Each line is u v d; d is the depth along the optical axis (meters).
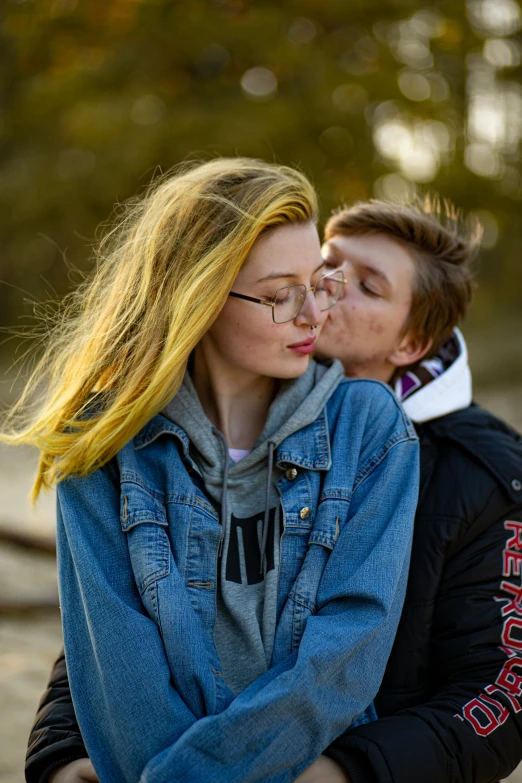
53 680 1.58
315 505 1.44
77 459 1.45
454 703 1.37
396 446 1.46
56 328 1.64
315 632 1.31
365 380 1.56
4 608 3.60
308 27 12.24
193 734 1.24
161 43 11.71
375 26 12.03
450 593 1.47
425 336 1.77
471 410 1.68
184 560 1.39
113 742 1.32
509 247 14.67
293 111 11.04
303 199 1.43
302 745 1.26
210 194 1.44
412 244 1.76
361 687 1.31
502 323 13.55
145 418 1.45
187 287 1.40
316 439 1.48
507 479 1.50
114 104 11.17
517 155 13.23
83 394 1.51
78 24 12.02
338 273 1.76
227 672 1.38
